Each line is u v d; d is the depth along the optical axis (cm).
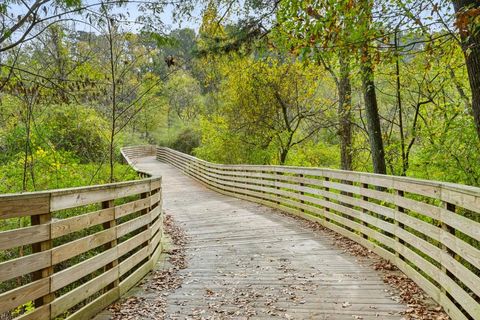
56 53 745
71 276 363
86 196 391
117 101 1038
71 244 364
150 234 582
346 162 1221
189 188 1773
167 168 2744
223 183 1566
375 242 687
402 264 529
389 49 577
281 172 1158
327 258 623
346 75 963
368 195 644
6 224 645
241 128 1873
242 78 1702
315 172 891
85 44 792
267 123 1820
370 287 485
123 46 906
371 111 837
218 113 1998
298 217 992
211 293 482
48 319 331
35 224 322
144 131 3925
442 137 807
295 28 515
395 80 1052
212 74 1338
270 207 1173
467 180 774
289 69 1670
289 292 479
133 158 3384
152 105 1170
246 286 506
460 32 401
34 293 313
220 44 927
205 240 777
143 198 561
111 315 414
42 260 323
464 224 336
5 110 829
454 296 366
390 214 561
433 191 414
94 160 1351
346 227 783
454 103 856
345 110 1194
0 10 450
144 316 412
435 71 905
